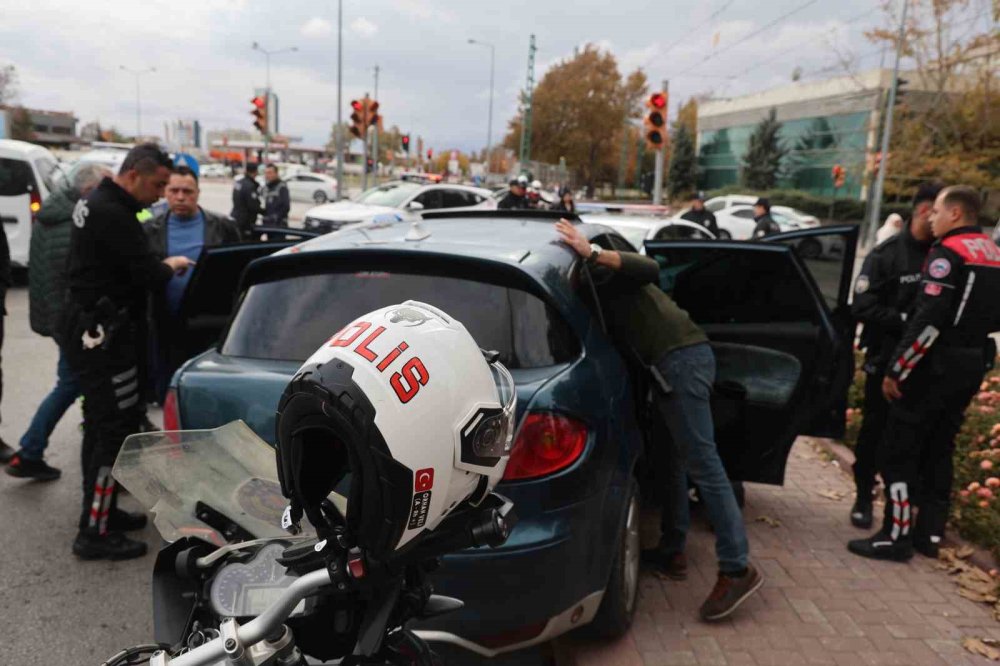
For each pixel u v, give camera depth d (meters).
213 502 1.44
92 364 3.37
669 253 4.08
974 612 3.38
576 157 56.59
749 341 4.13
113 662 1.22
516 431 2.46
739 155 51.91
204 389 2.68
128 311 3.48
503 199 12.11
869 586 3.59
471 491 1.15
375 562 1.11
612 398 2.85
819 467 5.25
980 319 3.56
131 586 3.49
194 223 4.89
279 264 2.96
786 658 2.99
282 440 1.09
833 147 39.88
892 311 3.98
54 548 3.79
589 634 3.05
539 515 2.48
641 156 55.91
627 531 3.01
